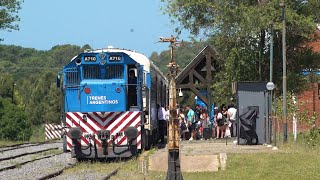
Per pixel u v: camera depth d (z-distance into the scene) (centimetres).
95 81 4194
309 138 4644
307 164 3234
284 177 2806
